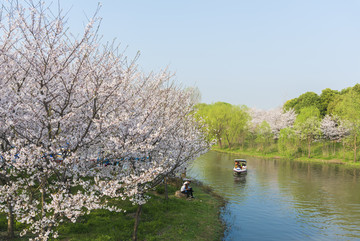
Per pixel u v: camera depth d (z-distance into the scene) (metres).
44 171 8.69
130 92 11.89
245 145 74.50
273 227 17.27
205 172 37.62
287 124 75.19
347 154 53.16
